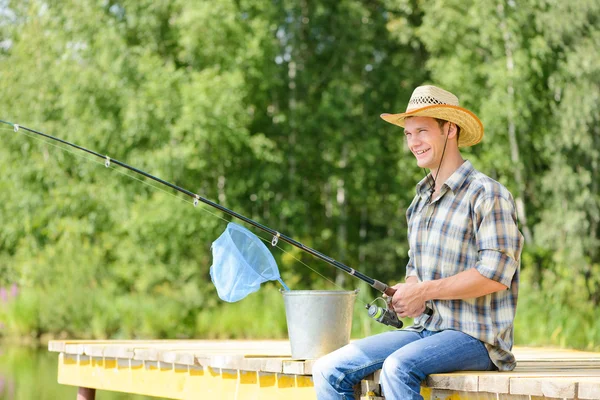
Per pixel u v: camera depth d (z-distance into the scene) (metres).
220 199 26.89
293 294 5.06
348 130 29.00
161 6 26.30
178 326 22.19
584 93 25.53
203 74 24.91
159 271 24.41
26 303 23.36
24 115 28.50
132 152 25.91
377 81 30.25
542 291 21.41
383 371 4.43
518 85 25.98
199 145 25.28
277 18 28.23
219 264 5.13
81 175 27.09
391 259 30.50
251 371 5.48
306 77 28.89
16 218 28.23
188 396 6.05
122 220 26.22
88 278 24.28
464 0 27.16
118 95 26.02
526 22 26.58
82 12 26.80
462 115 4.79
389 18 30.83
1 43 31.94
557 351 6.93
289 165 29.20
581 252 24.52
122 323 22.42
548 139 26.11
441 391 4.52
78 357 7.23
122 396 13.31
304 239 28.56
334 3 29.86
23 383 14.20
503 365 4.65
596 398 3.79
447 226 4.67
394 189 30.11
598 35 25.78
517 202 27.30
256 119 28.59
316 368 4.68
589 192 25.58
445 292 4.52
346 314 5.09
